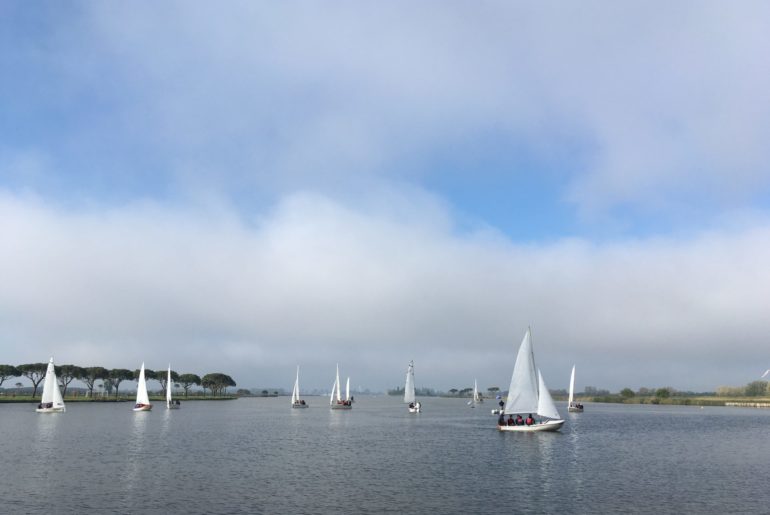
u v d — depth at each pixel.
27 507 39.44
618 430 106.75
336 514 38.34
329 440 84.81
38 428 96.94
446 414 175.25
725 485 49.03
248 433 95.56
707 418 154.25
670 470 56.97
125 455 64.81
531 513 39.06
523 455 67.81
